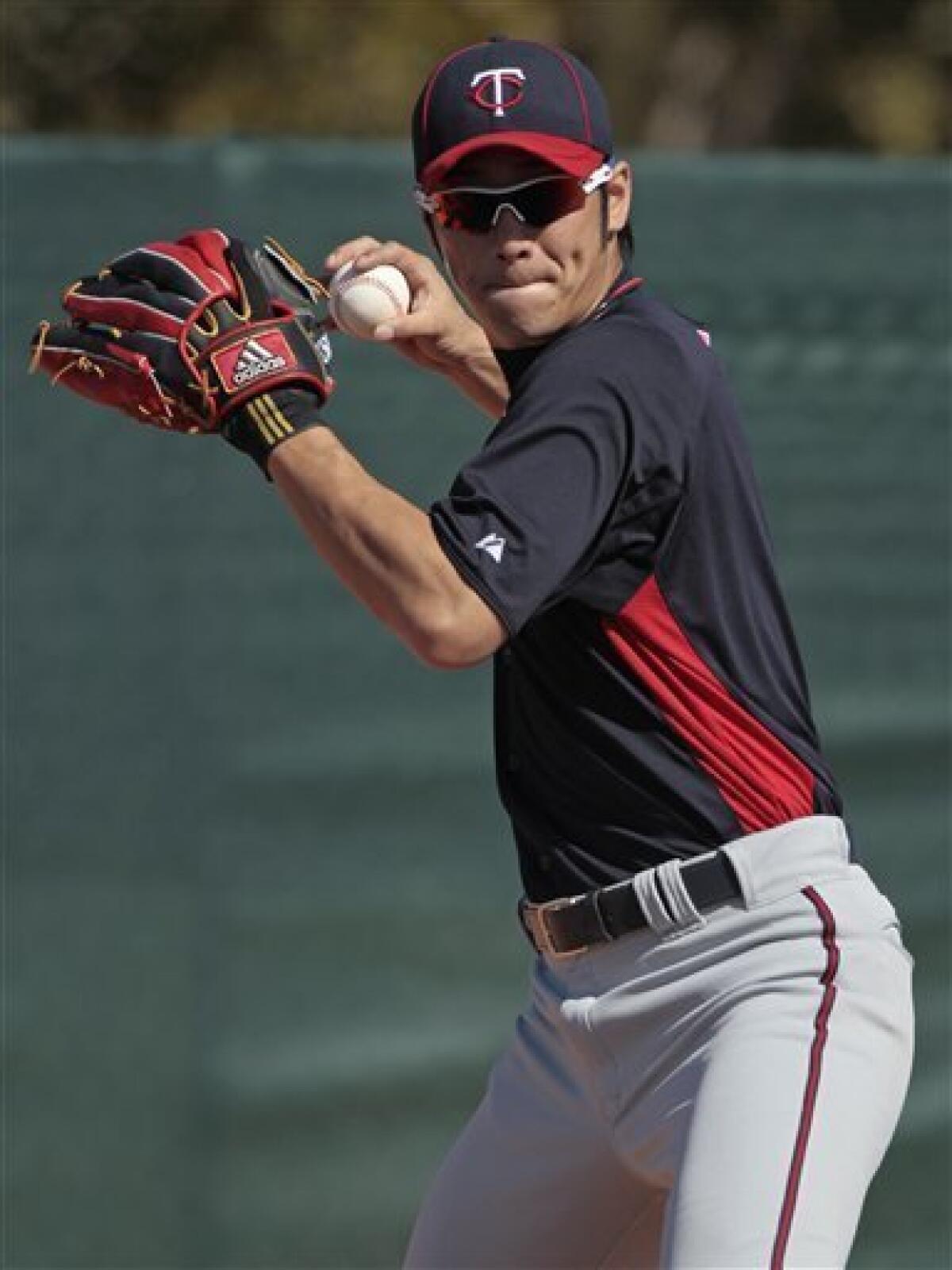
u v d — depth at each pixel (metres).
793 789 11.75
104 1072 19.05
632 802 11.67
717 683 11.53
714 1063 11.41
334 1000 19.39
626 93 49.03
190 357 11.16
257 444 11.10
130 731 19.14
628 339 11.23
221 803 19.22
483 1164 12.64
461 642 10.54
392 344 14.05
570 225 11.48
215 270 11.36
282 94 35.72
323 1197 19.33
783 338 20.28
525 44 11.70
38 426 19.05
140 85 35.53
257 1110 19.23
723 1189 10.98
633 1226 12.58
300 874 19.34
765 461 20.25
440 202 11.52
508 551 10.60
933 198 20.50
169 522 19.17
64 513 19.08
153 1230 19.06
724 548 11.48
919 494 20.47
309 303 11.60
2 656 19.03
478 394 13.93
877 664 20.38
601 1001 11.89
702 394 11.31
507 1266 12.64
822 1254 10.84
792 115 50.00
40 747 19.05
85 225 19.08
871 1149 11.20
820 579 20.30
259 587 19.28
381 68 35.78
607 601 11.35
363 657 19.47
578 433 10.84
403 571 10.56
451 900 19.61
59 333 11.55
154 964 19.11
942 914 20.33
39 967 19.00
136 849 19.11
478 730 19.67
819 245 20.33
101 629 19.11
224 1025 19.19
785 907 11.56
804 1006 11.40
